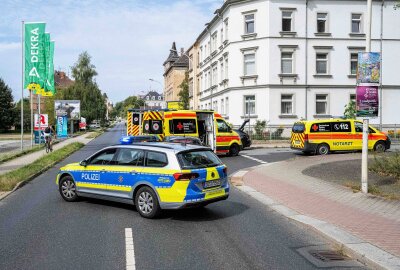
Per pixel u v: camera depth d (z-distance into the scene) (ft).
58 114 145.59
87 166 31.35
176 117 67.87
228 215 28.14
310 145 68.69
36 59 83.25
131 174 27.99
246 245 21.06
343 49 114.62
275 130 110.01
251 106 115.44
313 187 37.19
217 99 137.18
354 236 21.53
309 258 19.03
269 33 111.24
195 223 25.80
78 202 32.48
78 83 251.60
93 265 17.87
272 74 111.55
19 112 238.48
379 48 115.96
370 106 32.45
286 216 27.30
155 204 26.48
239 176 46.96
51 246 20.67
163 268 17.56
